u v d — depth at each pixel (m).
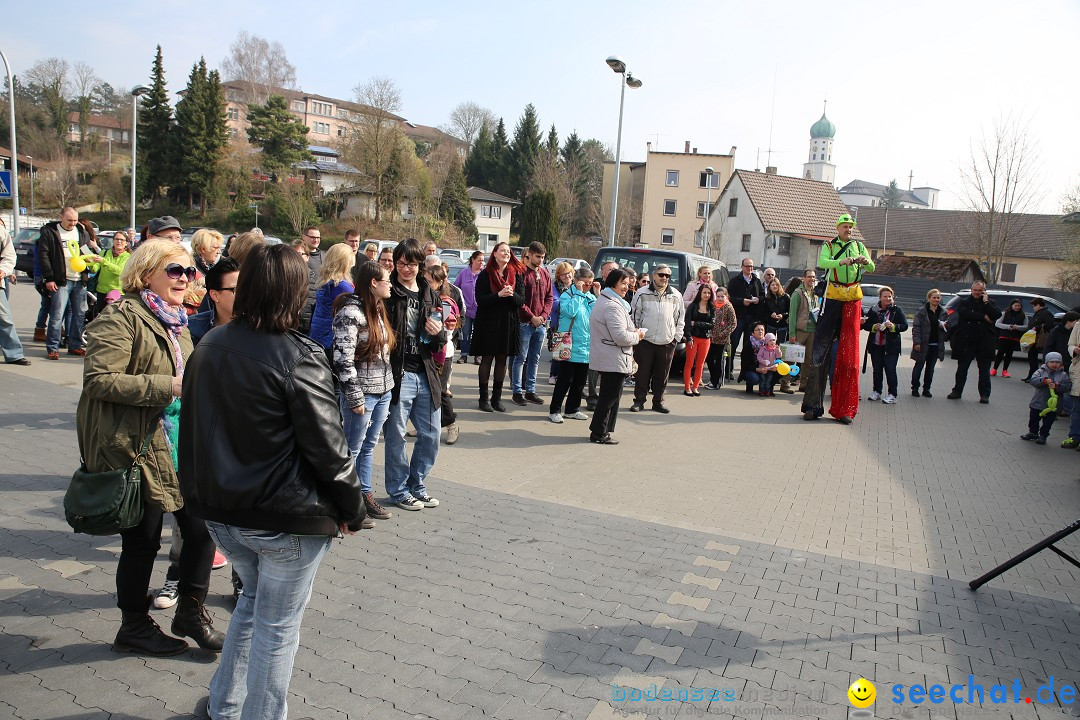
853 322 9.71
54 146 69.81
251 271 2.47
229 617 3.78
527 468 6.77
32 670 3.21
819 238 48.62
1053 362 9.23
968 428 10.11
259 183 59.25
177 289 3.36
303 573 2.58
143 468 3.14
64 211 10.26
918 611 4.27
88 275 10.55
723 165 61.44
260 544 2.50
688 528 5.42
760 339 11.48
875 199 136.00
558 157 79.62
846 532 5.59
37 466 5.77
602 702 3.18
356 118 51.22
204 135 57.25
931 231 59.03
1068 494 7.00
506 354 8.78
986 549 5.40
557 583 4.34
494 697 3.18
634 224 68.25
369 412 4.89
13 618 3.62
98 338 3.08
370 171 49.69
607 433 7.86
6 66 20.88
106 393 3.01
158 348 3.24
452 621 3.82
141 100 59.06
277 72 83.25
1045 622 4.20
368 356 4.81
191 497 2.51
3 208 52.34
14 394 8.01
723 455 7.71
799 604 4.25
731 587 4.43
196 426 2.47
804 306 11.59
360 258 7.20
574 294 8.76
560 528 5.25
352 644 3.55
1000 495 6.86
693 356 11.20
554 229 54.50
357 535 4.92
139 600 3.32
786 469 7.32
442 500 5.74
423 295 5.33
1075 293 34.41
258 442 2.42
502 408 9.16
